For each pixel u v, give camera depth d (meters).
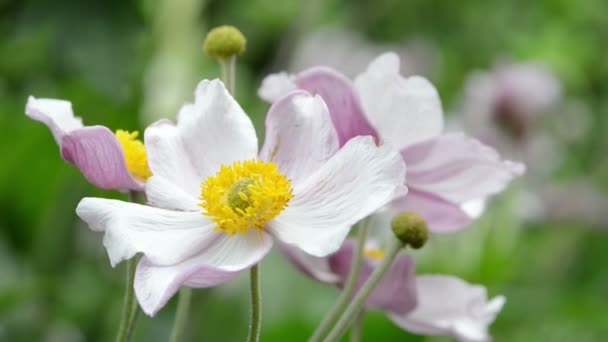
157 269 0.53
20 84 0.85
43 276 0.81
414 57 1.21
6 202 0.82
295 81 0.58
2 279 0.81
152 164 0.55
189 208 0.55
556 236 1.05
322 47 1.18
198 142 0.56
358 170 0.54
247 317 0.90
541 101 1.01
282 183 0.55
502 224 0.87
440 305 0.61
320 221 0.54
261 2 1.23
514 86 1.01
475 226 0.87
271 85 0.58
